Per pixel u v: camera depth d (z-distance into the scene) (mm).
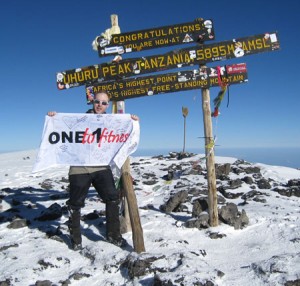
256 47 3793
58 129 3420
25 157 14367
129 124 3471
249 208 4656
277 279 2615
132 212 3229
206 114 3896
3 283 2793
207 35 3781
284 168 8531
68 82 3758
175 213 4602
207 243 3531
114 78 3754
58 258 3174
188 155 10812
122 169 3404
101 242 3441
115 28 3809
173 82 3797
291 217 4086
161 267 2797
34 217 4754
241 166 8172
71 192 3422
